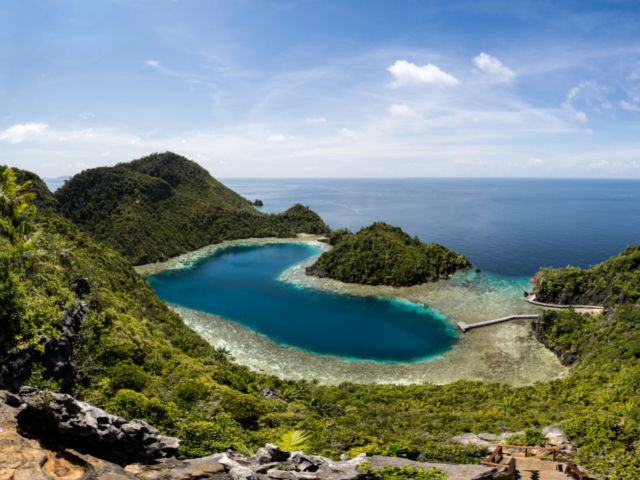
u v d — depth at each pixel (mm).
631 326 64062
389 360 69500
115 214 166625
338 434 31797
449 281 118062
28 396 12672
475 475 12805
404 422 41812
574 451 21750
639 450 19969
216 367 56531
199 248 172250
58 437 11250
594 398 43062
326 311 94938
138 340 48500
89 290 51469
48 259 38438
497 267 138125
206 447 17703
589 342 66812
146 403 25219
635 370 49250
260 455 13156
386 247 126500
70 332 28562
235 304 99875
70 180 187750
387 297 104562
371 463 13805
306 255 158750
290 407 45938
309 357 70750
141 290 88250
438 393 54375
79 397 28078
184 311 94000
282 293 109062
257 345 75625
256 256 158000
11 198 42906
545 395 51219
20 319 21891
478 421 40438
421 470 12914
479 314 90625
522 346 73500
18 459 9797
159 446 13203
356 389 57625
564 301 94812
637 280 81250
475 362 68000
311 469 12938
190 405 36156
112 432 11820
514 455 18312
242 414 34906
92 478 10172
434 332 81438
